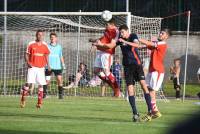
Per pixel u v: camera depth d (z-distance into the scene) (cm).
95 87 3800
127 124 1778
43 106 2616
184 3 5200
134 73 1870
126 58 1850
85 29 4356
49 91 3697
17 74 4188
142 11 5253
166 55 4856
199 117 375
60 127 1656
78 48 3903
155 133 1519
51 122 1814
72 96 3662
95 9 5278
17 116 2039
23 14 3384
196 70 4869
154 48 2009
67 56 4388
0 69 4225
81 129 1606
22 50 4244
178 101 3375
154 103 1934
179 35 4944
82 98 3425
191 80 4853
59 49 3338
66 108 2498
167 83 4422
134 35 1862
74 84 3825
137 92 3378
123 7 5228
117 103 2916
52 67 3319
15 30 4284
